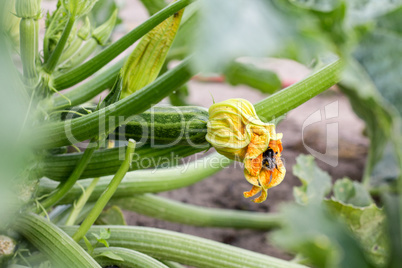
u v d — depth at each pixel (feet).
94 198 2.61
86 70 2.33
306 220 1.54
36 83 2.31
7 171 1.35
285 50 1.65
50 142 2.20
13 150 1.39
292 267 2.35
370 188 2.98
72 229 2.37
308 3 1.78
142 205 2.83
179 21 2.28
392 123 1.74
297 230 1.50
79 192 2.55
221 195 3.49
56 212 2.67
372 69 1.76
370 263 1.64
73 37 2.45
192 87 5.54
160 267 2.25
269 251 3.11
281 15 1.63
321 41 1.66
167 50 2.31
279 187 3.58
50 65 2.32
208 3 1.52
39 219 2.25
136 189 2.66
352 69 1.73
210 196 3.48
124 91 2.35
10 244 2.30
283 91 2.19
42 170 2.32
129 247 2.35
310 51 1.64
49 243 2.20
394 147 1.74
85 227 2.23
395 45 1.77
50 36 2.35
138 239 2.35
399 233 1.68
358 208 2.53
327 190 2.86
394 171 2.94
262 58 1.57
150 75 2.33
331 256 1.56
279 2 1.65
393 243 1.68
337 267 1.58
